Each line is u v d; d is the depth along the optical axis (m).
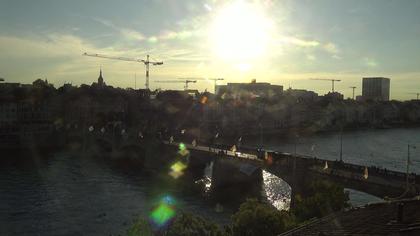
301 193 121.94
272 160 139.00
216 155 170.50
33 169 192.75
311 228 37.44
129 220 118.69
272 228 67.88
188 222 76.06
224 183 165.88
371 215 37.81
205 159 181.62
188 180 179.62
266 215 69.06
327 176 113.00
